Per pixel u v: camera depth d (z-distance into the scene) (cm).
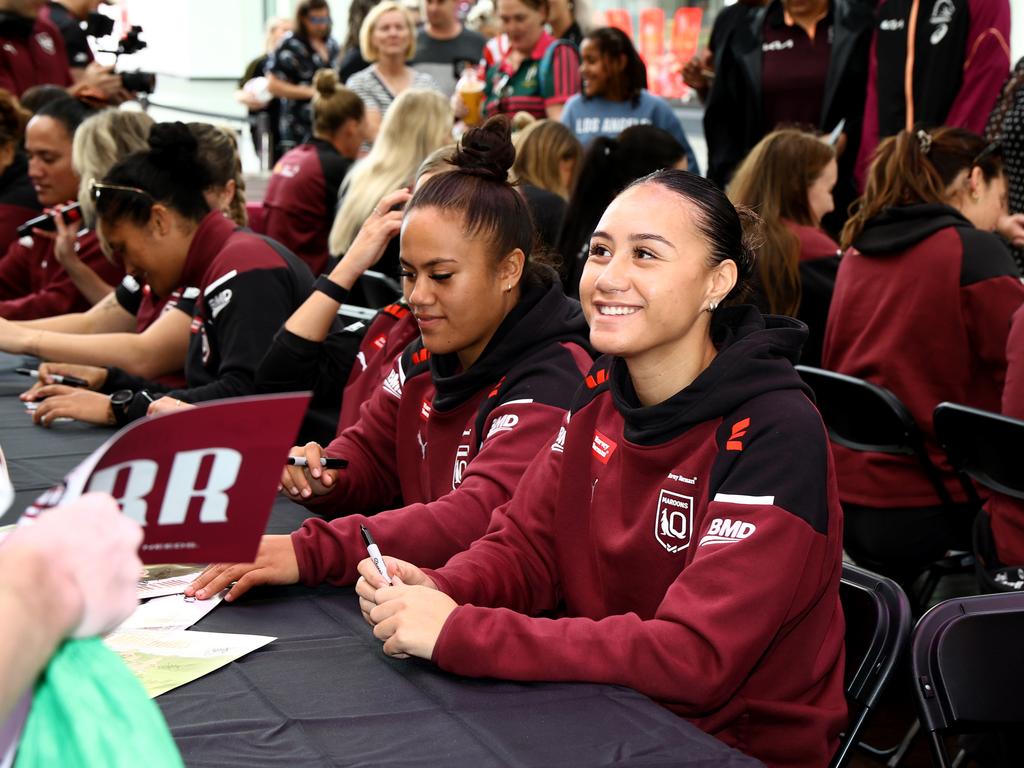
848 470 262
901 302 256
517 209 169
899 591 142
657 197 134
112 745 65
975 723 133
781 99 434
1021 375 211
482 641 118
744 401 132
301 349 225
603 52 464
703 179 138
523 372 168
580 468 147
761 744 133
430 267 165
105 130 315
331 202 471
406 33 563
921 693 133
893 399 245
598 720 110
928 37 399
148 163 252
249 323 240
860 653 143
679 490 134
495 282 168
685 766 100
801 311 301
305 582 149
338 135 477
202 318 250
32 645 60
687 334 137
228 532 82
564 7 553
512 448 163
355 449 195
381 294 318
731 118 456
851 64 424
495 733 106
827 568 131
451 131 384
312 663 123
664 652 119
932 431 256
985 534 218
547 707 112
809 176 299
